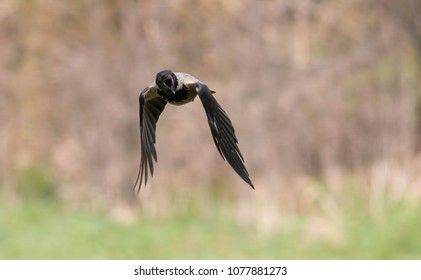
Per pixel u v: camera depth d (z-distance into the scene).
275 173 17.02
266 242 14.51
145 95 5.49
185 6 19.14
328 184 17.31
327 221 14.91
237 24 19.05
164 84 4.90
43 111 19.12
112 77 18.64
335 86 18.78
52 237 15.09
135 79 18.55
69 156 18.59
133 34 18.78
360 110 18.73
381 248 14.06
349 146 18.22
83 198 17.97
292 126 17.69
